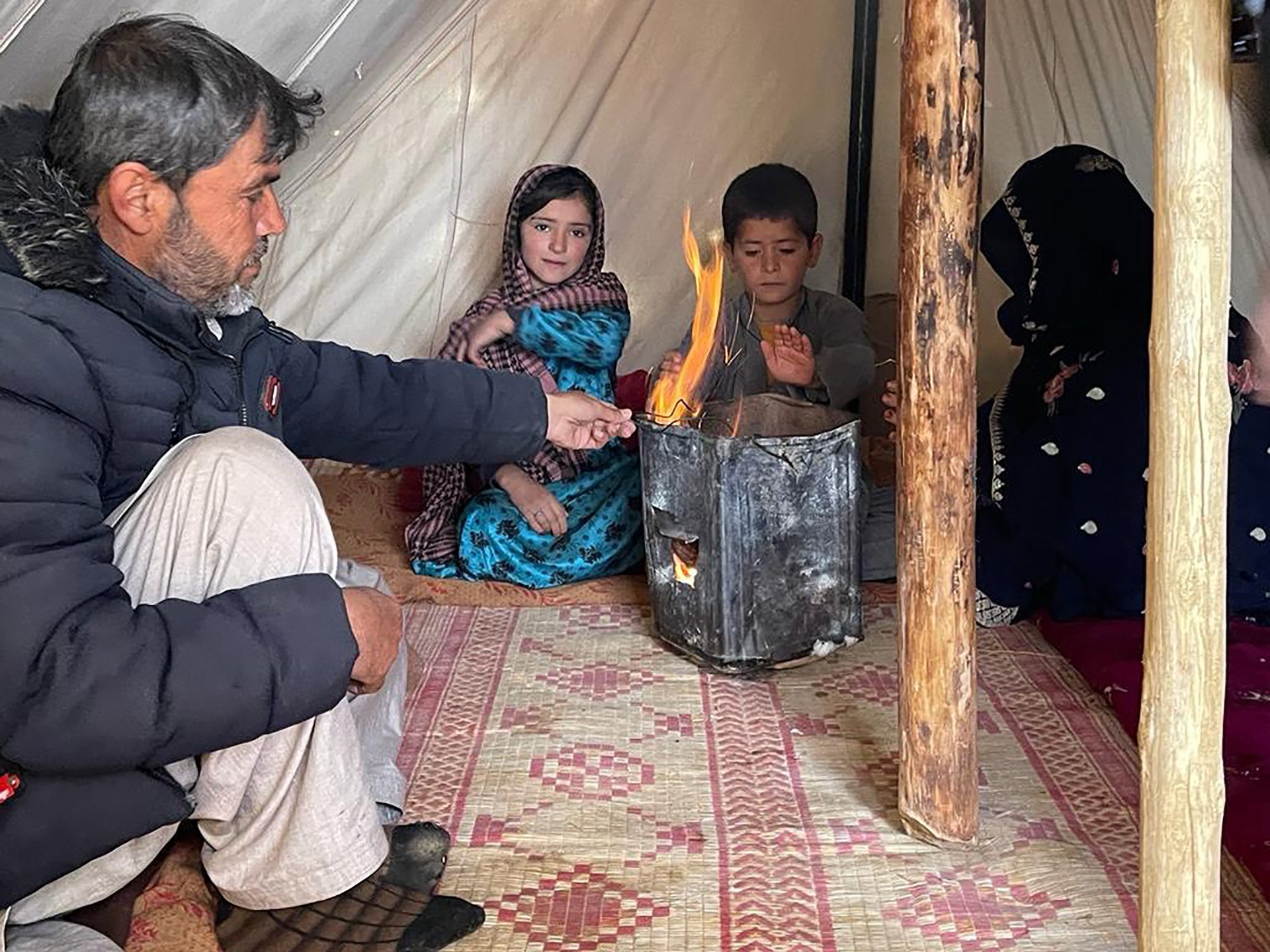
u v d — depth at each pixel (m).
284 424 1.72
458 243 2.92
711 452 2.02
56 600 1.18
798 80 2.96
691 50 2.90
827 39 2.95
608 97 2.89
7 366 1.22
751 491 2.04
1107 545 2.20
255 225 1.38
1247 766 1.71
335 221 2.87
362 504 2.91
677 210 2.98
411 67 2.78
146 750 1.20
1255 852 1.54
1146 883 1.21
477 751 1.88
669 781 1.80
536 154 2.90
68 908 1.34
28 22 1.48
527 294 2.60
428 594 2.47
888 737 1.92
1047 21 2.85
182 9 1.78
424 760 1.86
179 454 1.33
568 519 2.53
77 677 1.17
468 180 2.89
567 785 1.79
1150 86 2.84
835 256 3.08
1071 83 2.88
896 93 3.00
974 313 1.54
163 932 1.38
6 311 1.23
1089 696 2.03
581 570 2.53
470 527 2.53
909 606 1.60
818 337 2.66
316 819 1.35
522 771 1.83
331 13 2.07
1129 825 1.66
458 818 1.71
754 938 1.45
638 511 2.56
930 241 1.51
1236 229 2.71
